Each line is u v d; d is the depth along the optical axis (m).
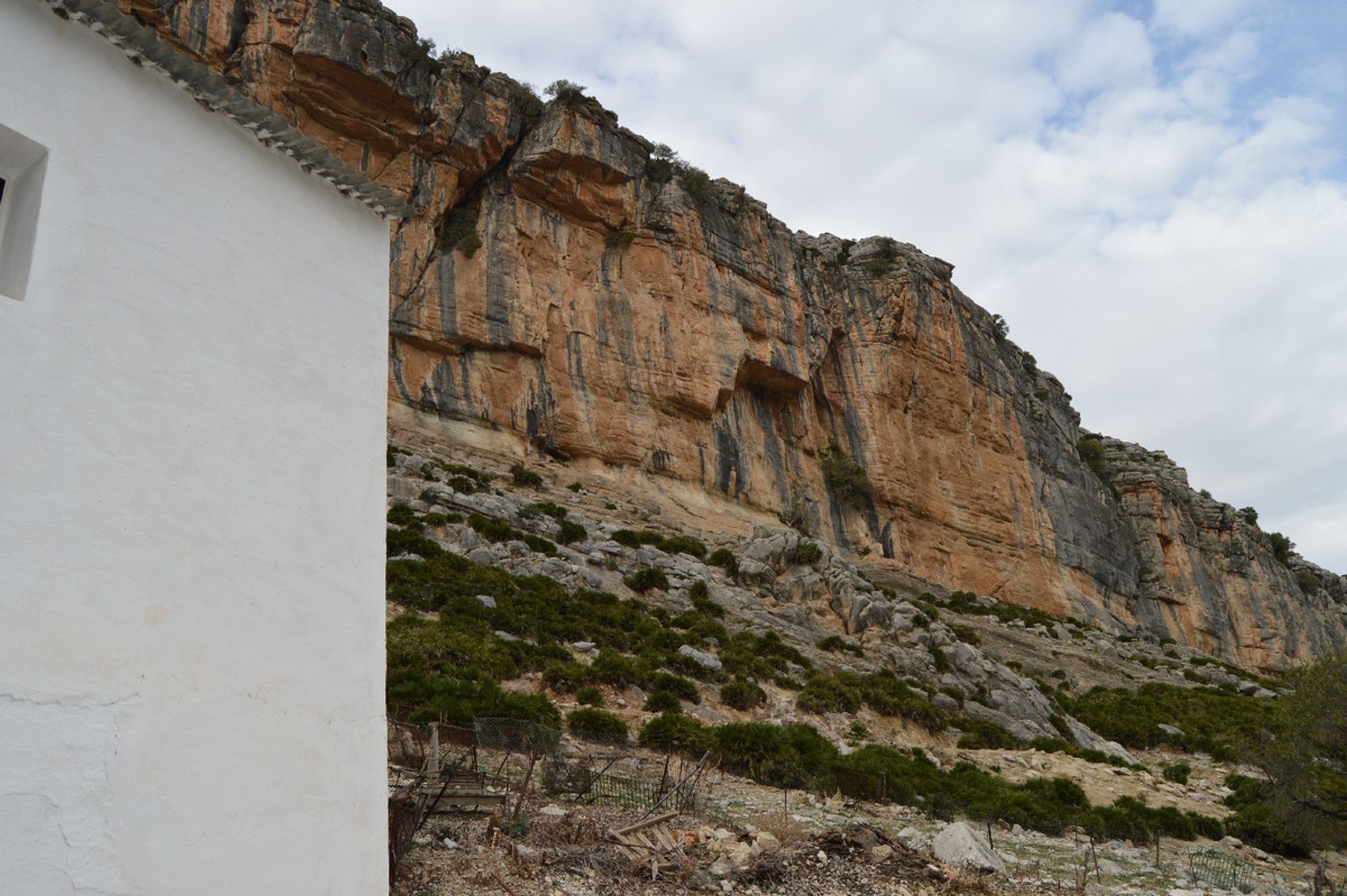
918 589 54.44
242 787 6.00
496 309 46.41
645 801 13.98
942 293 68.44
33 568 5.17
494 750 15.13
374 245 7.93
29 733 5.04
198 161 6.56
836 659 31.77
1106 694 40.75
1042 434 74.75
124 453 5.71
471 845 10.20
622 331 50.31
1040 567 66.88
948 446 64.75
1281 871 19.55
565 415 47.03
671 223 53.59
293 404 6.88
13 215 5.71
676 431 50.53
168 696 5.68
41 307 5.48
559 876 9.77
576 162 50.25
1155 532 80.81
